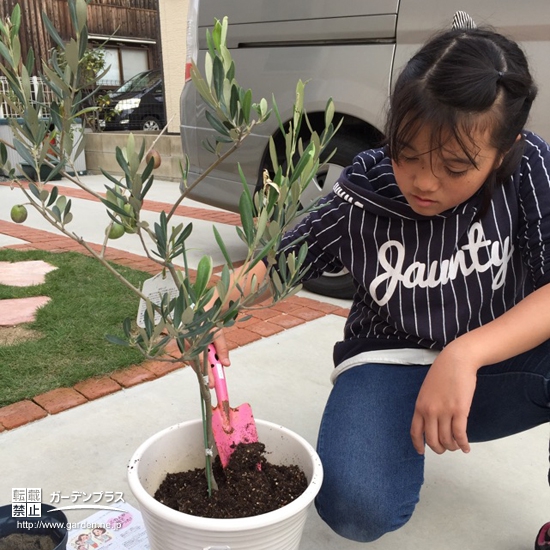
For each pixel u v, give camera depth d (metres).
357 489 1.14
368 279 1.29
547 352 1.20
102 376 2.14
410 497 1.19
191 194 3.43
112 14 13.05
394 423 1.24
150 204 5.69
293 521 0.97
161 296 0.97
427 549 1.39
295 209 0.86
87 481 1.58
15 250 3.81
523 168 1.20
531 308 1.07
